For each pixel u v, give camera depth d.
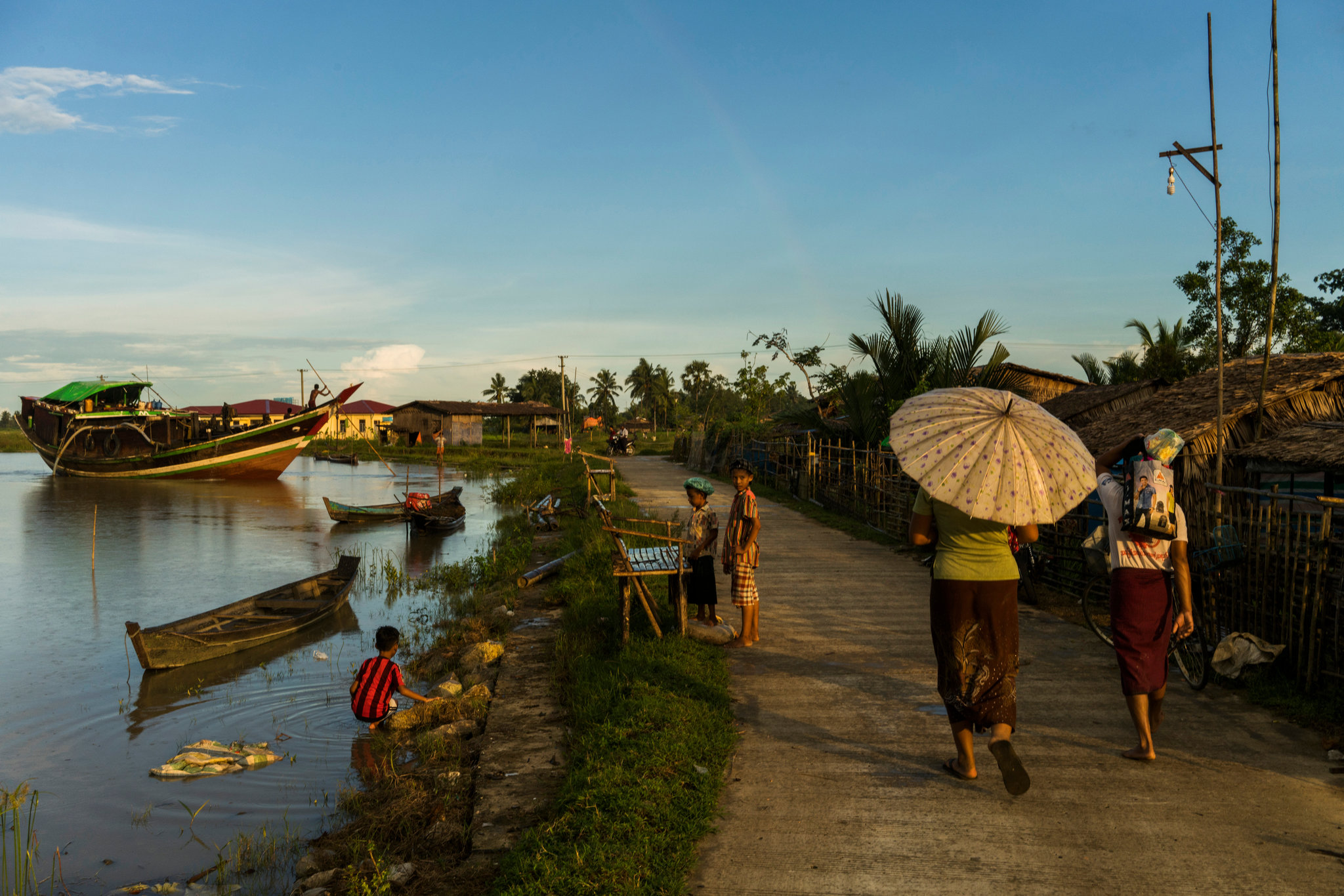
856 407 20.06
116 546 20.94
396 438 73.31
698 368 122.06
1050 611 9.15
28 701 8.95
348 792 6.14
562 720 6.75
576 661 7.75
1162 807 4.44
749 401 35.41
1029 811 4.43
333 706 8.60
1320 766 4.93
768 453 29.44
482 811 5.14
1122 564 5.05
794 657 7.48
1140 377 24.94
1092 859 3.94
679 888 3.72
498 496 31.53
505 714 6.95
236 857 5.39
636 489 27.27
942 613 4.38
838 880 3.82
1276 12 8.09
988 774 4.91
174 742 7.74
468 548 20.23
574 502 23.36
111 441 47.09
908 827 4.29
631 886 3.71
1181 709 5.93
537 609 11.18
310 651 10.77
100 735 7.92
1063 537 10.24
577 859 3.94
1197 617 6.49
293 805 6.26
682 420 51.94
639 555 8.36
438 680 9.02
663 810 4.39
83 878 5.32
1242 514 7.48
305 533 23.28
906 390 20.02
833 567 12.20
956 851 4.04
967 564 4.30
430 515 22.50
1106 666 7.05
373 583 15.45
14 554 19.64
